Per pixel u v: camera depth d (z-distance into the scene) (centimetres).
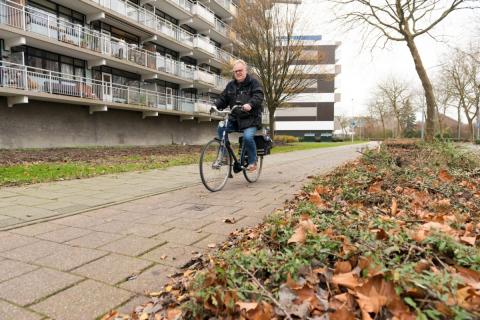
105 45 2181
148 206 471
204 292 174
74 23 2111
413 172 511
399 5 1402
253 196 532
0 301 212
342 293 174
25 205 477
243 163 620
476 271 173
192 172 874
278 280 188
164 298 208
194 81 3134
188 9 3117
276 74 2559
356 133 7350
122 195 549
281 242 243
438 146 695
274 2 2414
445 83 4341
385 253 192
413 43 1411
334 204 350
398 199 370
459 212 316
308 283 181
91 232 351
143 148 2128
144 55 2527
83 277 245
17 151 1488
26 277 245
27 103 1786
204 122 3481
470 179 502
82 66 2164
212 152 573
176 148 2227
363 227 247
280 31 2466
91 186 642
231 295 170
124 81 2530
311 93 6228
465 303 145
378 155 674
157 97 2627
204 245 308
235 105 579
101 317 195
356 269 185
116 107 2278
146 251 295
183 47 3064
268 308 161
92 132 2192
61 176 757
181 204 481
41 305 207
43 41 1778
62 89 1861
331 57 5750
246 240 291
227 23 3856
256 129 605
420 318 139
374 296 157
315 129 6500
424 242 200
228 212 429
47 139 1900
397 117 5466
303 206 338
